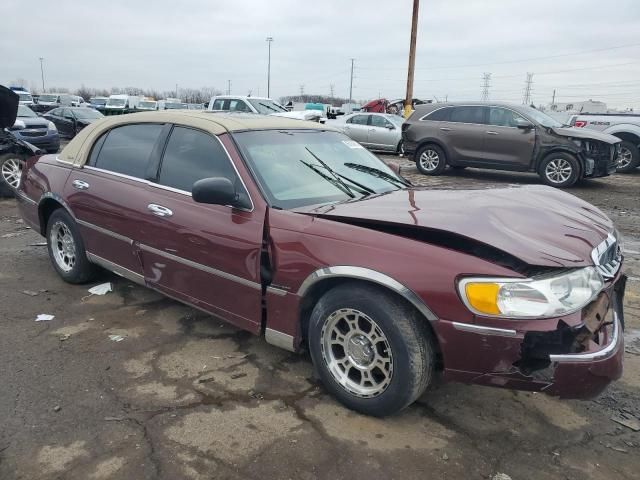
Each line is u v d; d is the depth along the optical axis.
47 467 2.46
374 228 2.82
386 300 2.67
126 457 2.54
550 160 11.23
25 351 3.56
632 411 3.02
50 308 4.27
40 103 38.25
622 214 8.55
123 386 3.16
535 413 2.99
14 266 5.32
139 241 3.84
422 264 2.56
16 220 7.55
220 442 2.67
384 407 2.78
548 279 2.41
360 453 2.61
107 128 4.40
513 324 2.39
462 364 2.54
